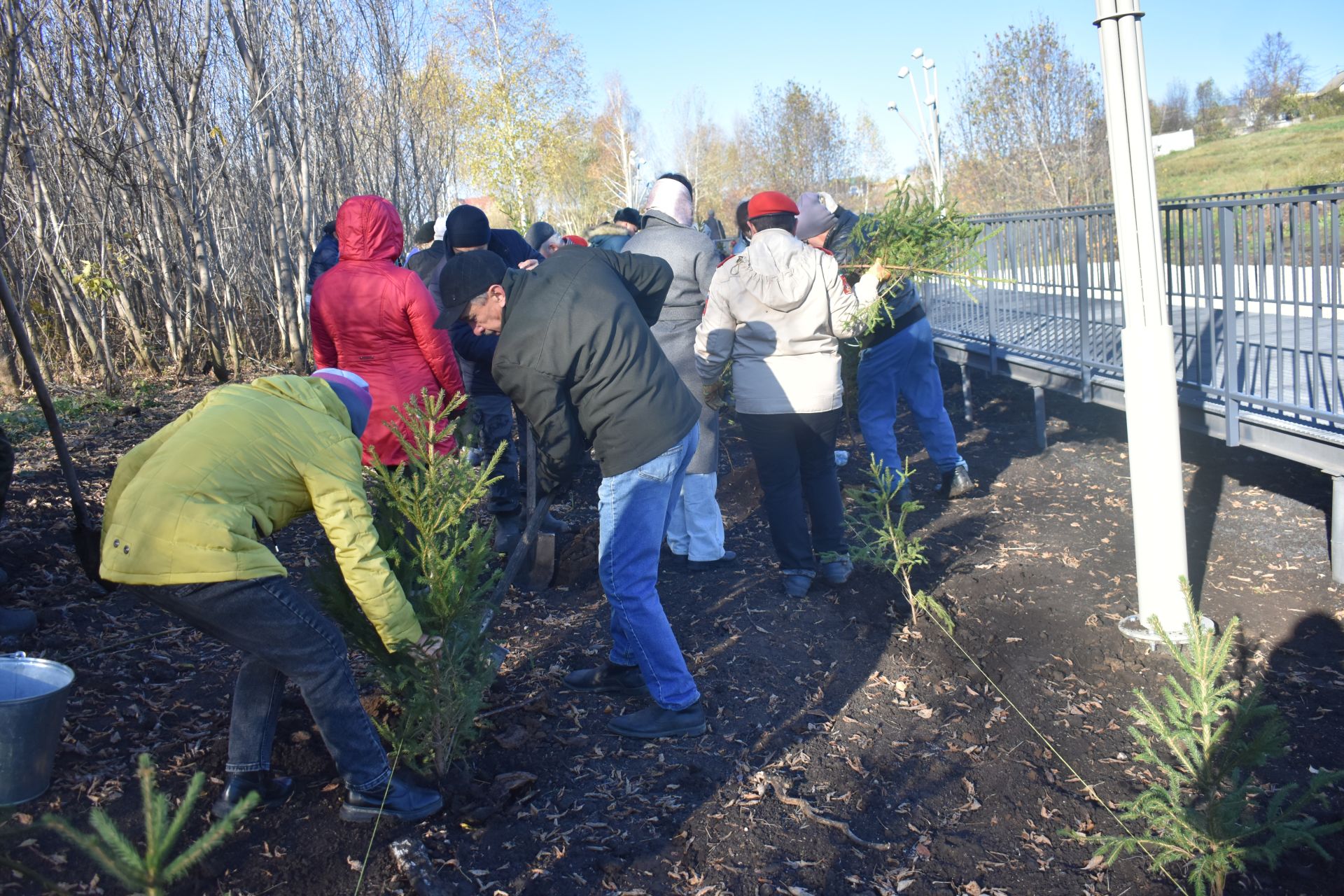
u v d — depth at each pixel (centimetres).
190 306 1068
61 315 1000
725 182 4950
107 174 945
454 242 527
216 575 254
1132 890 270
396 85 1348
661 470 337
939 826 301
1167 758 324
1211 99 5669
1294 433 452
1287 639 393
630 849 291
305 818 296
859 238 515
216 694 369
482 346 491
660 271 375
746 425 453
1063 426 786
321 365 448
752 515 600
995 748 338
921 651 407
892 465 576
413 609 288
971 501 602
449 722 308
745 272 432
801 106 3272
